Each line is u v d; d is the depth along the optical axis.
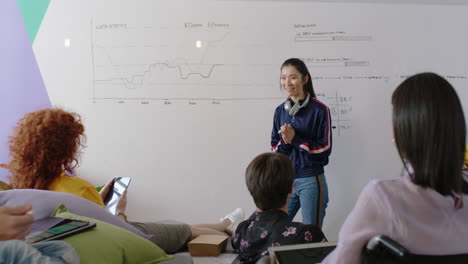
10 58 2.74
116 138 2.81
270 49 2.81
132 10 2.77
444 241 0.78
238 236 1.44
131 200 2.82
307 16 2.82
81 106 2.79
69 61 2.77
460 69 2.91
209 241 1.68
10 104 2.75
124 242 1.16
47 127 1.48
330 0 2.82
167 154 2.83
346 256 0.81
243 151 2.84
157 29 2.78
